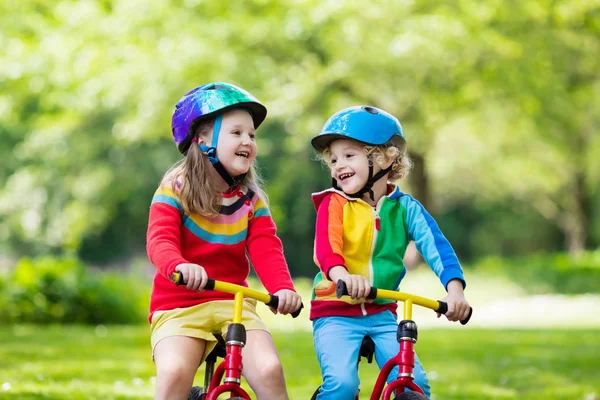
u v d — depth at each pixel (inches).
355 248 198.4
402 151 205.9
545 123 1084.5
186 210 192.9
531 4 919.7
